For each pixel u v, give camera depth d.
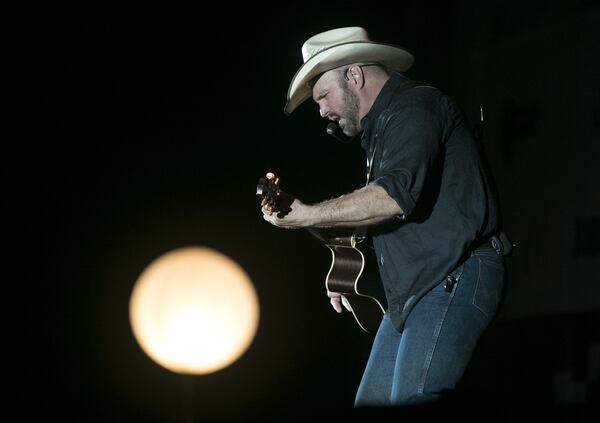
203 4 25.80
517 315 28.55
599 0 27.67
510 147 28.94
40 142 24.88
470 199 10.61
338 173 26.56
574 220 28.14
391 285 10.95
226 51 26.16
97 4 25.02
